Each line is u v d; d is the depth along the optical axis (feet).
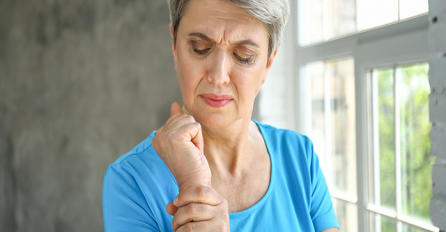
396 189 4.50
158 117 7.63
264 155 2.91
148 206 2.38
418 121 4.07
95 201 8.29
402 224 4.40
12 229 9.15
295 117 6.85
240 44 2.33
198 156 2.05
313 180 3.07
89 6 7.98
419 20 3.88
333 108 5.71
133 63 7.75
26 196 8.95
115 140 8.01
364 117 4.94
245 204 2.66
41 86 8.50
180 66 2.39
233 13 2.27
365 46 4.78
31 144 8.77
